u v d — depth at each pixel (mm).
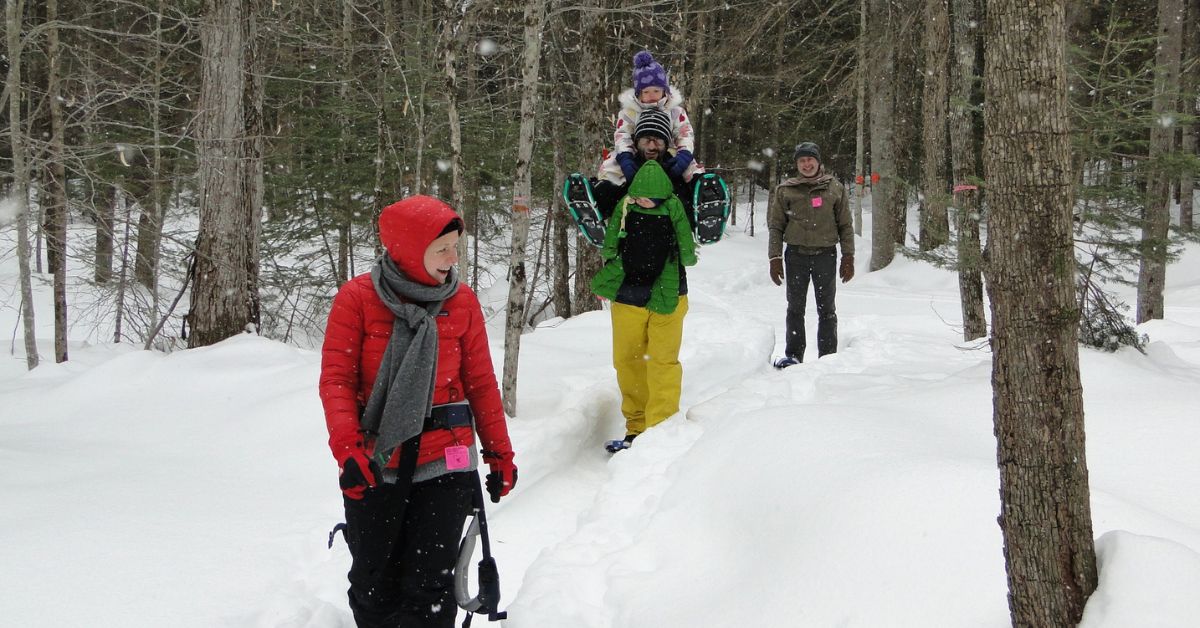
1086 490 1989
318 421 4816
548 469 4504
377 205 11797
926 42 8828
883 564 2531
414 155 14141
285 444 4559
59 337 11117
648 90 4930
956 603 2297
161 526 3395
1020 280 1932
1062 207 1899
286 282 14789
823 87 21484
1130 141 6598
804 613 2535
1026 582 2004
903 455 3102
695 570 3102
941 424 3723
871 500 2793
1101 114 6391
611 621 2914
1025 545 1996
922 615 2316
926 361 6473
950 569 2400
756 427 3855
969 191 7078
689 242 4895
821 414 3826
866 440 3363
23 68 13289
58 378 7242
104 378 5789
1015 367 1967
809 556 2746
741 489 3422
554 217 15398
